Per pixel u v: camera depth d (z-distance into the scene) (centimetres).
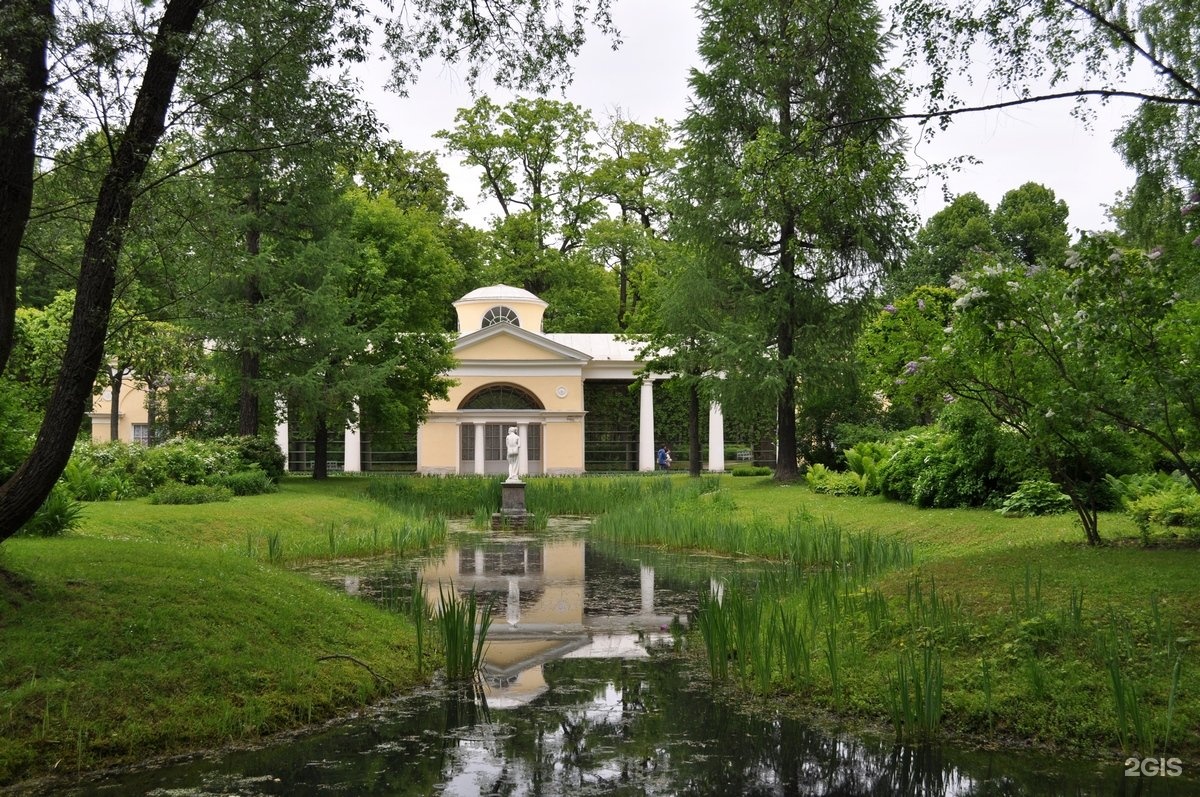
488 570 1636
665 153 5800
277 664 820
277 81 938
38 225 963
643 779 632
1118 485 1474
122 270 940
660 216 6031
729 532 1883
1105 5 960
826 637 923
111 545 1116
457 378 4834
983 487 1780
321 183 1070
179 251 1002
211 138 980
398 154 1089
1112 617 784
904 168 1293
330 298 2922
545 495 3025
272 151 985
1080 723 692
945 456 1884
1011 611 860
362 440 5044
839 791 610
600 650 1015
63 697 696
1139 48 902
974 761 662
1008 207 4850
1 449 1171
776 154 1263
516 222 5759
